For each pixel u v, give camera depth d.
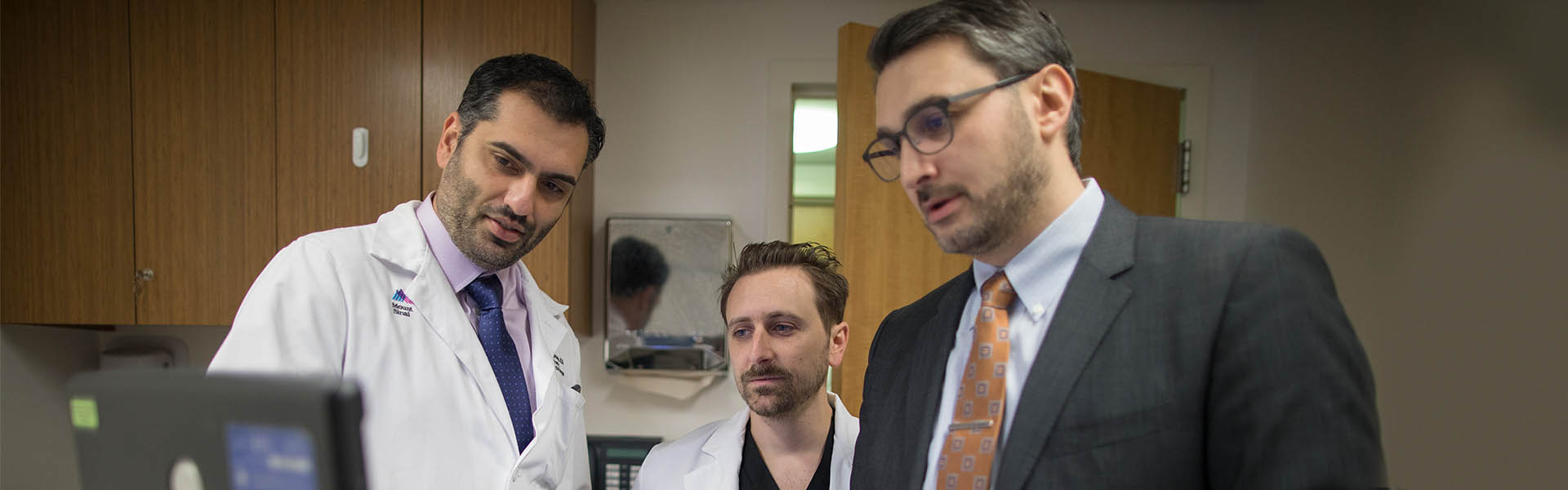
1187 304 0.62
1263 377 0.57
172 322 2.12
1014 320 0.72
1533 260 1.36
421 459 1.18
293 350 1.10
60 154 2.12
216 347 2.47
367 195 2.12
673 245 2.38
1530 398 1.36
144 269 2.12
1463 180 1.55
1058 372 0.64
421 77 2.12
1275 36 2.32
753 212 2.45
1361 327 1.90
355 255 1.22
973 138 0.65
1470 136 1.53
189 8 2.11
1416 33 1.70
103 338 2.46
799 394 1.30
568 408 1.41
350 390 0.35
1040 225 0.70
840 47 2.04
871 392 0.89
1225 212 2.44
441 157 1.26
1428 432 1.64
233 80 2.12
